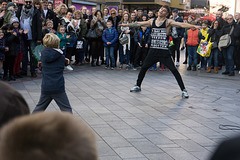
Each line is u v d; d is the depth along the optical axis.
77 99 7.05
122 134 4.85
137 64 12.64
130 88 8.56
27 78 9.34
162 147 4.38
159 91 8.34
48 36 4.75
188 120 5.78
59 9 11.25
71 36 10.98
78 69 11.47
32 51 9.45
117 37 11.84
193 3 33.06
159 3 24.91
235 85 9.66
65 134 0.69
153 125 5.38
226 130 5.29
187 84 9.50
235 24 11.19
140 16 12.75
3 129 0.72
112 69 11.91
